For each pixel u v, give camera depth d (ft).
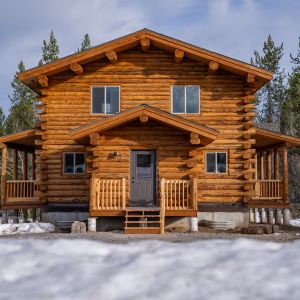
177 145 51.39
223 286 12.50
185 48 53.26
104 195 50.37
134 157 51.65
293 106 119.44
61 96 55.77
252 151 53.67
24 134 57.98
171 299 11.64
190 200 48.16
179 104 55.42
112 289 12.41
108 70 55.93
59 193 55.26
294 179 111.86
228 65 52.90
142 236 40.88
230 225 51.26
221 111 54.95
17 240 20.08
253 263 14.42
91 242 19.01
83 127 47.42
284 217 62.90
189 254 15.84
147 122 51.55
